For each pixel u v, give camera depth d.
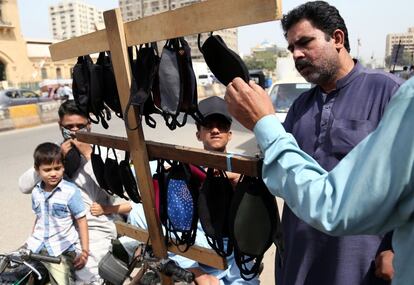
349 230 0.90
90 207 2.54
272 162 1.08
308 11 1.62
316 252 1.68
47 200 2.36
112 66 1.68
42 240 2.37
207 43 1.32
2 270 2.07
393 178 0.82
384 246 1.51
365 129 1.57
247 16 1.14
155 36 1.41
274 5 1.07
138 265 2.07
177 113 1.41
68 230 2.41
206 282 2.10
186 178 1.58
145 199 1.69
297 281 1.73
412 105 0.82
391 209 0.85
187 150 1.47
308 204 0.97
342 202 0.90
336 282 1.64
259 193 1.32
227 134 2.30
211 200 1.48
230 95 1.18
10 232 4.41
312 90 1.86
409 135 0.81
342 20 1.67
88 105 1.88
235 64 1.27
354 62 1.74
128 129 1.59
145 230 1.90
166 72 1.38
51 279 2.23
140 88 1.49
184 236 1.65
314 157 1.69
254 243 1.35
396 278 0.93
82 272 2.44
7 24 41.00
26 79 43.22
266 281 3.28
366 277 1.61
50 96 20.11
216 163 1.37
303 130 1.77
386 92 1.57
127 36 1.51
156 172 1.75
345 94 1.66
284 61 9.48
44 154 2.32
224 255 1.52
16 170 7.29
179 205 1.62
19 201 5.46
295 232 1.76
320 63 1.63
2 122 13.59
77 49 1.81
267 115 1.12
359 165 0.90
